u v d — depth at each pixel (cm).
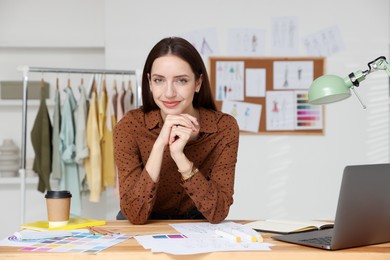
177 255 127
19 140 430
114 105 371
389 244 143
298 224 170
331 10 411
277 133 408
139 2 408
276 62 409
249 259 129
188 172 174
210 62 408
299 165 410
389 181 139
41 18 431
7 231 427
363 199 134
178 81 174
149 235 150
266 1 410
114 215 405
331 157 411
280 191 409
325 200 411
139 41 408
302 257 129
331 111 411
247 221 189
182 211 202
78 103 382
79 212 363
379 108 411
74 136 363
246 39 409
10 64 428
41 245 137
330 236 149
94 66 431
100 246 135
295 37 410
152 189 174
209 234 153
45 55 429
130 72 352
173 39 177
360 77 165
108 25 407
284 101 409
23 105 347
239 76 408
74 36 432
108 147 366
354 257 130
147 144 191
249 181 409
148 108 194
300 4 411
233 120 197
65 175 363
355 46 412
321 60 410
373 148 412
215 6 409
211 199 175
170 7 408
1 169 406
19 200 427
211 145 192
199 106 198
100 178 360
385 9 412
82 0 433
